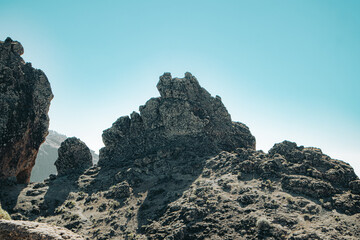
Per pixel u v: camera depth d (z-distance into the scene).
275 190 70.00
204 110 120.56
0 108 99.19
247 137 124.50
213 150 106.75
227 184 76.44
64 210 82.00
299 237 49.81
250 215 59.94
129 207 78.81
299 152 84.00
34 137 113.69
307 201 62.69
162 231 61.28
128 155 118.62
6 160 97.94
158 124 120.81
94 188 98.06
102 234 66.56
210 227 59.06
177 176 92.12
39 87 118.75
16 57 114.81
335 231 50.94
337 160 81.31
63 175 115.25
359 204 59.84
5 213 32.28
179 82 123.31
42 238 20.02
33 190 94.06
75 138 126.06
